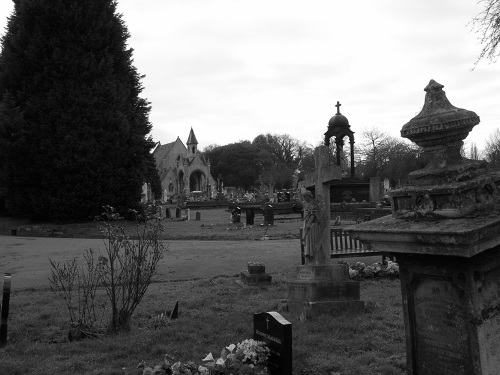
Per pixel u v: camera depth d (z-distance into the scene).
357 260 15.41
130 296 8.45
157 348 7.14
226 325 8.27
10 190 34.47
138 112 38.44
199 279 13.66
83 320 8.52
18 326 8.63
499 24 15.71
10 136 31.47
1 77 33.69
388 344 7.14
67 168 32.38
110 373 6.27
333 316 8.77
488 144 69.62
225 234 25.83
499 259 4.39
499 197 4.32
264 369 5.56
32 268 16.34
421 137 4.66
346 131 41.28
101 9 34.97
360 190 39.06
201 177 108.00
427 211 4.36
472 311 4.19
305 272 9.62
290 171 99.75
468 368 4.25
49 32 33.31
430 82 4.77
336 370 6.27
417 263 4.65
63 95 32.72
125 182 34.44
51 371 6.44
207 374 5.33
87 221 33.62
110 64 34.47
